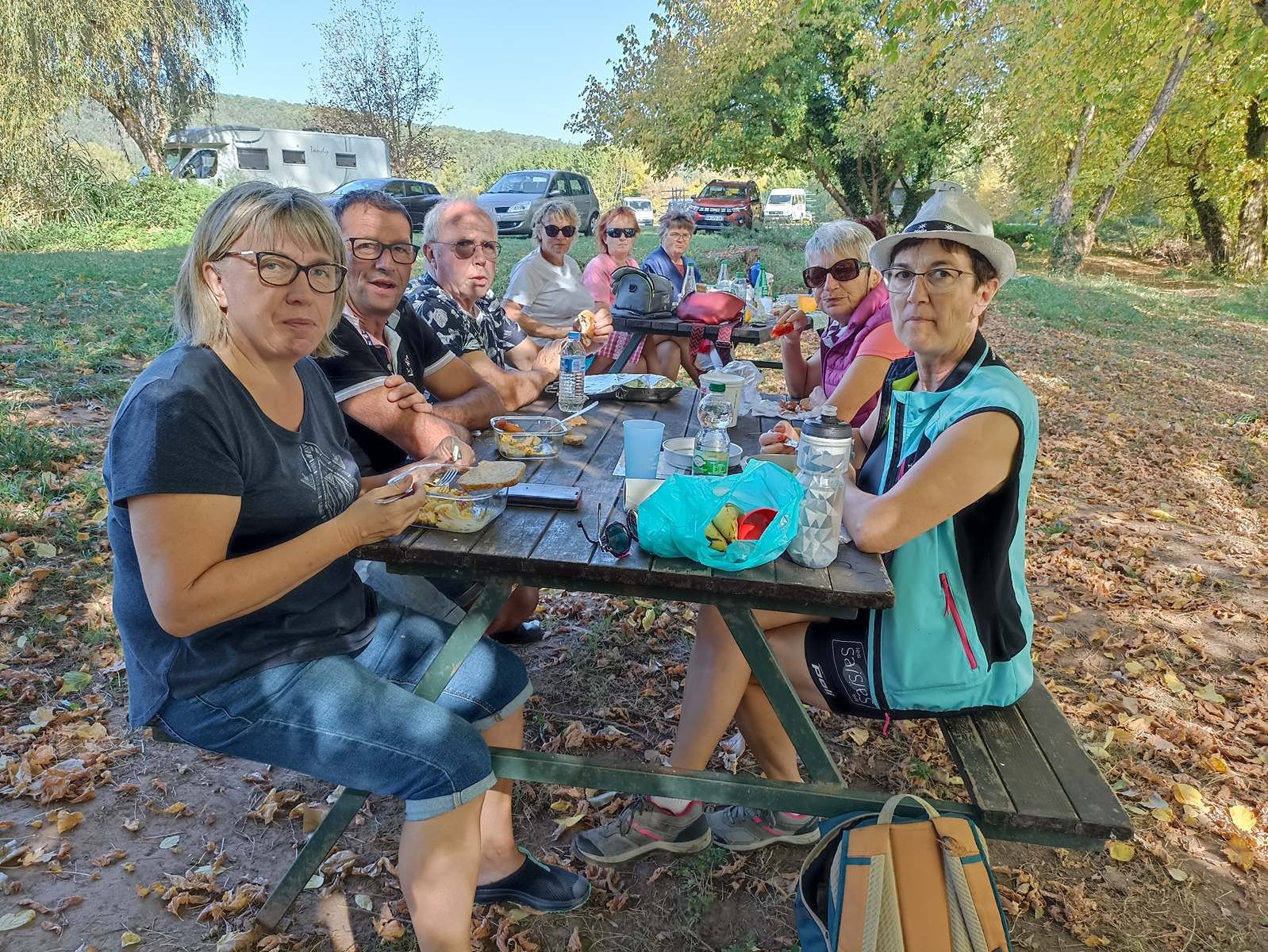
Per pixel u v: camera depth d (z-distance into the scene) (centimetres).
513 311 518
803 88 1977
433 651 202
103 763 252
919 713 193
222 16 2117
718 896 219
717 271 1284
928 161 2166
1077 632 372
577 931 204
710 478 173
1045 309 1296
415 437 237
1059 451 649
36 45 1509
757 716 221
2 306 805
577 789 254
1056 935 213
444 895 167
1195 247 2467
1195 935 216
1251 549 481
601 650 329
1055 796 166
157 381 150
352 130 2894
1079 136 1877
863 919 153
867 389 305
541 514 195
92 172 1659
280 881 202
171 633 151
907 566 184
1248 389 888
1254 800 269
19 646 302
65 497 408
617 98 2073
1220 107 1800
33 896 206
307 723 167
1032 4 1092
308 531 166
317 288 163
